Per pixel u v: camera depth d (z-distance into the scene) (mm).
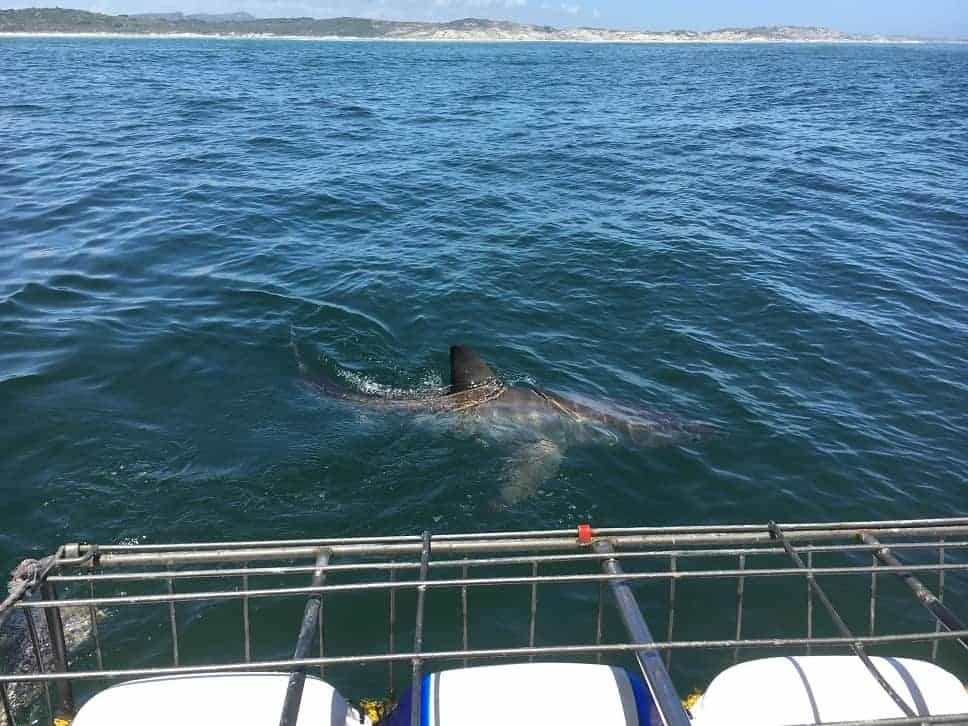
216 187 17281
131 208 15305
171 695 2939
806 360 9391
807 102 40312
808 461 7211
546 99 39656
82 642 4711
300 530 6051
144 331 9523
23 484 6434
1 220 14227
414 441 7316
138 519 6094
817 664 3307
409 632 4949
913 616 5254
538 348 9523
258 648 4797
